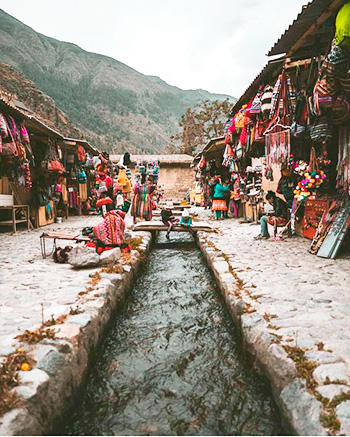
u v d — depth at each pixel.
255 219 13.02
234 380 3.17
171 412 2.78
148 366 3.45
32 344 2.83
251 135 9.74
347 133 6.76
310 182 7.29
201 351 3.72
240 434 2.51
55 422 2.46
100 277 5.09
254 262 6.18
